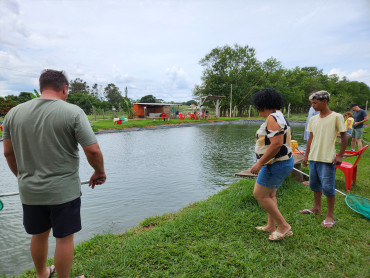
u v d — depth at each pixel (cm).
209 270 207
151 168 712
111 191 507
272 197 258
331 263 218
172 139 1408
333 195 279
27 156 156
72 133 160
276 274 203
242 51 4044
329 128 279
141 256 229
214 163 775
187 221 302
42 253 185
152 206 425
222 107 4500
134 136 1576
